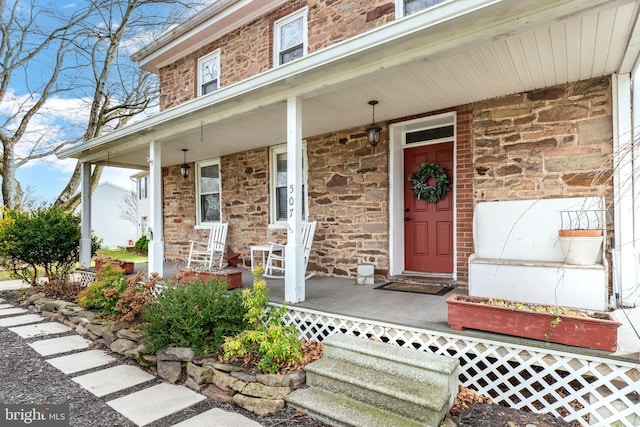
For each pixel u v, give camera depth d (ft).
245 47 21.22
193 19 22.04
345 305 11.94
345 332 11.67
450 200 16.05
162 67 26.50
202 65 24.02
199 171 27.09
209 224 26.07
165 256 29.30
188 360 10.12
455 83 12.25
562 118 12.44
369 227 17.42
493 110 13.74
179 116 15.03
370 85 12.27
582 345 7.77
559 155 12.50
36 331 14.97
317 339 11.81
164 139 17.80
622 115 11.37
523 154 13.12
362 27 16.34
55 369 11.11
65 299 18.44
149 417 8.33
